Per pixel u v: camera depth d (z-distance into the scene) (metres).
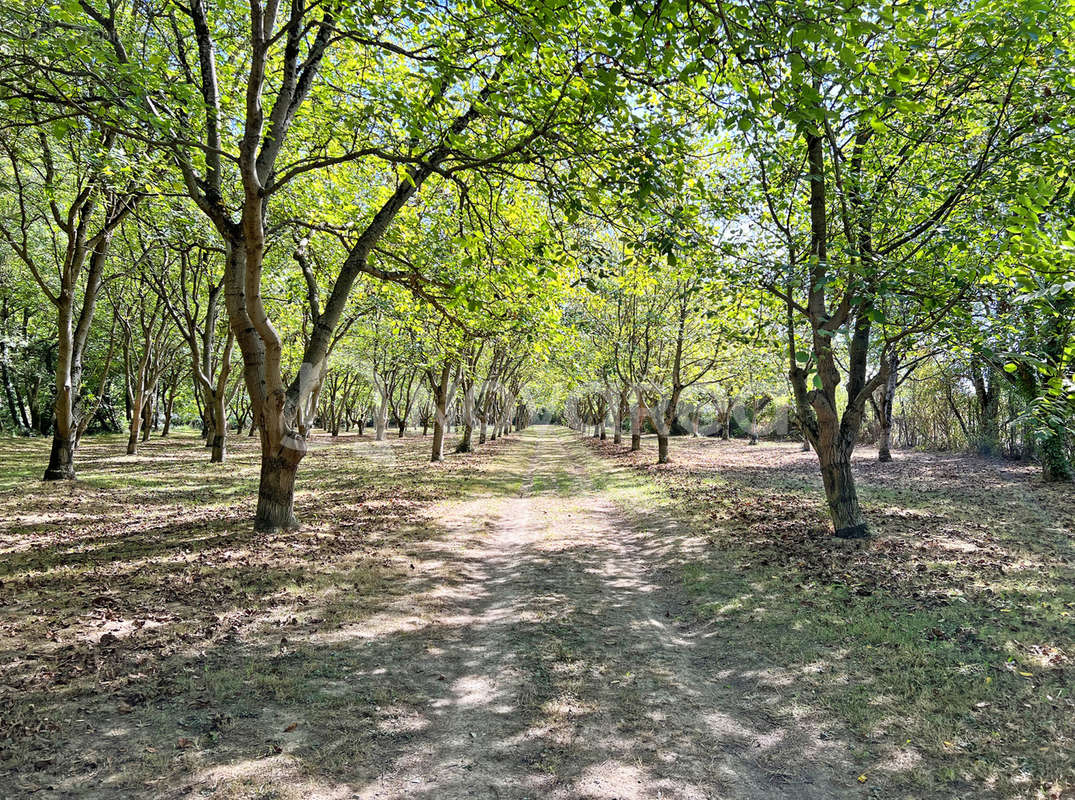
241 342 9.41
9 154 11.45
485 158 7.54
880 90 5.07
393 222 11.32
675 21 4.43
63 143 10.98
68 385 15.10
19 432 34.16
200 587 6.85
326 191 12.20
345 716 4.19
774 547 9.03
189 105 7.14
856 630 5.70
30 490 13.48
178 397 48.53
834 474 9.50
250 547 8.66
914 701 4.36
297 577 7.32
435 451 23.78
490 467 22.52
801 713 4.32
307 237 11.84
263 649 5.24
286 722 4.06
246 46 10.01
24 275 22.78
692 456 27.86
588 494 16.03
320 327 9.67
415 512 12.20
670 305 23.55
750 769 3.69
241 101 9.98
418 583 7.42
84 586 6.80
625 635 5.90
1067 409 4.74
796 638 5.65
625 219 6.72
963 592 6.67
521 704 4.47
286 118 8.44
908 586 6.92
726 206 7.95
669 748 3.90
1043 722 3.97
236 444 32.66
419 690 4.65
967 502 12.84
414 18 6.51
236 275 9.22
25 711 4.00
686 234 6.60
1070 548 8.63
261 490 9.93
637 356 27.38
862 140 8.82
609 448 33.66
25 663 4.74
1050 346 5.77
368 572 7.70
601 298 12.84
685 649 5.64
